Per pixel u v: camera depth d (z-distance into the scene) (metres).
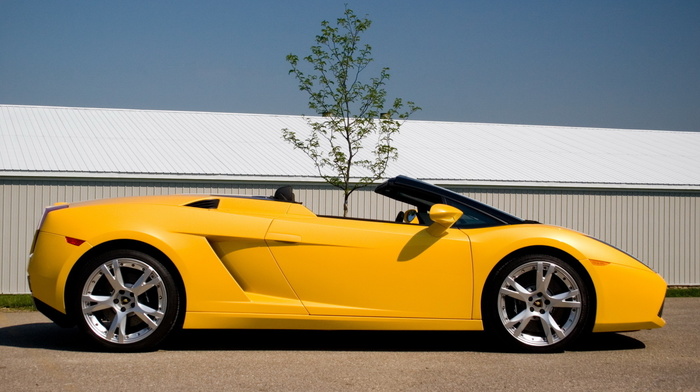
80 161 13.39
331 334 4.98
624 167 16.70
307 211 4.49
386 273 4.35
